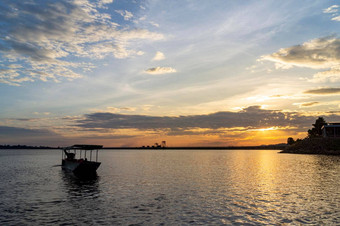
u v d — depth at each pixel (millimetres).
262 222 17078
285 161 78500
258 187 30906
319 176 40312
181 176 42844
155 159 108438
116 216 18672
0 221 17656
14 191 29359
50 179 40406
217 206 21422
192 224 16734
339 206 21094
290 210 20000
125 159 109625
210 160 96938
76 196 26156
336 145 109312
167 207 21188
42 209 20875
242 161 87250
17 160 102375
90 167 41906
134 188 30719
